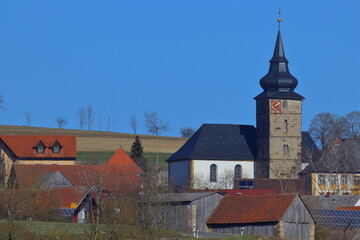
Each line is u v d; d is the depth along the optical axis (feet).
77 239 572.51
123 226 598.75
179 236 629.92
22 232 581.12
